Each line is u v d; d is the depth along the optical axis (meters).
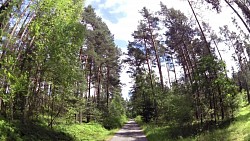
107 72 51.72
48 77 18.70
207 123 21.59
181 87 25.28
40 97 23.55
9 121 15.38
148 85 50.66
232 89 21.33
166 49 38.97
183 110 22.34
